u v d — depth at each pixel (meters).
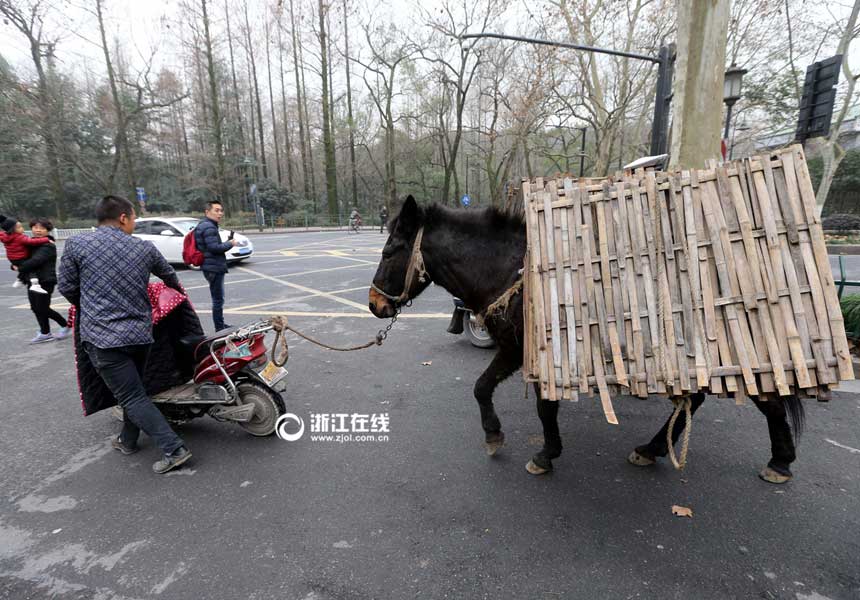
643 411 3.68
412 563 2.08
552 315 2.18
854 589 1.89
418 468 2.87
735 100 9.07
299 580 1.99
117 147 26.47
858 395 3.77
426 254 2.75
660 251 2.07
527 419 3.55
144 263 2.82
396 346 5.39
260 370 3.27
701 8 5.70
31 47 22.89
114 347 2.65
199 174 34.44
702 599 1.85
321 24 30.30
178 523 2.39
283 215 36.94
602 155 17.84
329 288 9.15
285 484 2.72
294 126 45.34
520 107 19.50
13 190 29.22
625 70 17.53
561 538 2.22
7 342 5.86
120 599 1.91
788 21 14.84
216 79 34.91
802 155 1.98
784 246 1.95
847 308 4.63
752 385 1.92
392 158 31.14
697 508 2.44
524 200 2.40
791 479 2.66
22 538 2.30
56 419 3.67
